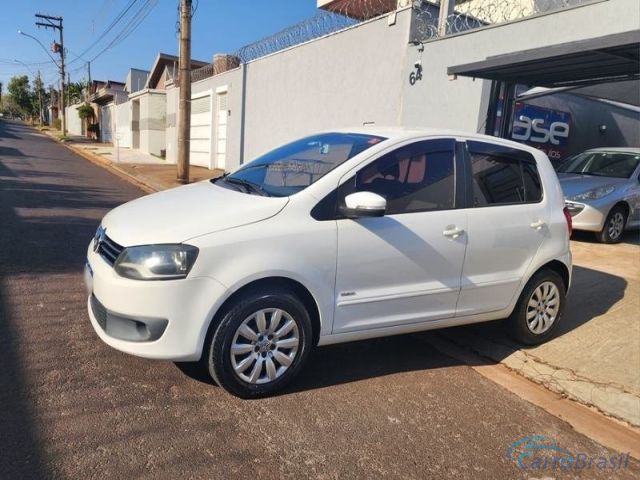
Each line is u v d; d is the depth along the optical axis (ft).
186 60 46.06
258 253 10.80
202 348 10.73
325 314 11.77
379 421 11.14
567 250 15.52
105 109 138.41
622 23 23.53
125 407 10.73
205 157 68.74
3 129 151.23
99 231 12.35
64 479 8.57
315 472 9.34
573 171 33.04
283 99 48.21
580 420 11.97
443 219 12.99
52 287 17.40
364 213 11.07
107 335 10.88
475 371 13.99
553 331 15.83
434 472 9.66
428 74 32.30
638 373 13.64
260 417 10.86
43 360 12.34
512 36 27.99
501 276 14.17
